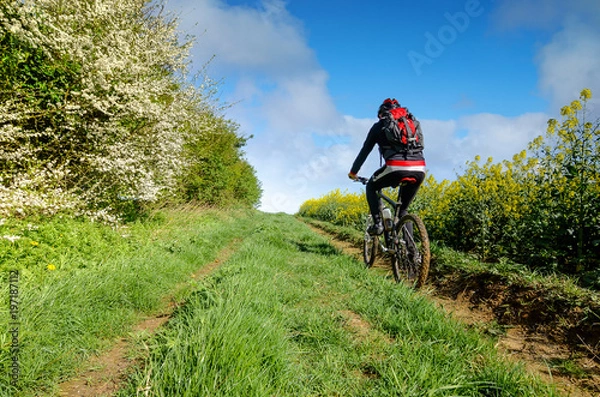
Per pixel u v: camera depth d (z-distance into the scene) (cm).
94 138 573
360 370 208
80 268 380
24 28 485
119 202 654
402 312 291
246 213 1933
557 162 456
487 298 371
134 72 592
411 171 402
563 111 430
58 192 509
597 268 377
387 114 414
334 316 287
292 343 235
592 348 255
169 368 177
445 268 467
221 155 1402
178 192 1034
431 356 216
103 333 257
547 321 299
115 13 628
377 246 499
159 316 312
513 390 185
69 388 189
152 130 666
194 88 820
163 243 577
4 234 375
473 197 564
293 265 509
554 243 425
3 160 495
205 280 367
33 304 250
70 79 554
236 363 180
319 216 2122
